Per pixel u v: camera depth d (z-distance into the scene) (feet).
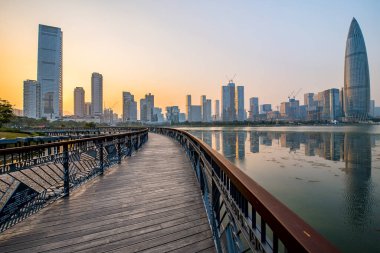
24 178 15.92
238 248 5.09
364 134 280.31
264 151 141.49
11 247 7.84
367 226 38.11
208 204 10.13
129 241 8.27
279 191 57.36
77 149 14.76
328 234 35.86
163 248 7.84
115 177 17.40
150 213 10.68
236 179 4.66
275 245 2.92
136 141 33.96
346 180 67.82
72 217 10.21
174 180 16.53
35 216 10.28
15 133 98.78
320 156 118.62
